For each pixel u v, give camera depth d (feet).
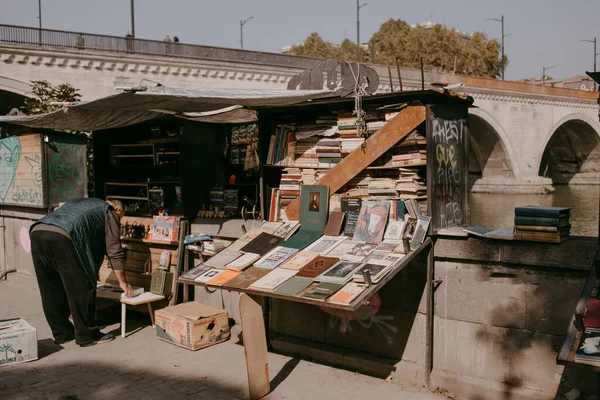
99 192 27.61
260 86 91.04
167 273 22.13
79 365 17.89
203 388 16.03
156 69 79.00
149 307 21.99
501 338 14.88
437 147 16.34
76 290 19.36
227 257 17.51
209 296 22.68
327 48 217.97
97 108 20.88
